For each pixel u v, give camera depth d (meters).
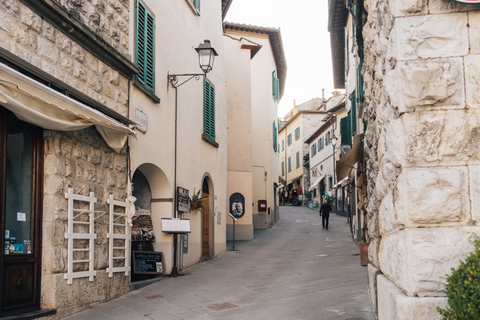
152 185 11.86
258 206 27.41
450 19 4.30
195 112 14.46
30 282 6.76
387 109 4.87
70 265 7.35
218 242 16.48
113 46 9.20
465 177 4.12
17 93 6.00
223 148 17.66
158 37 11.64
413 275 4.04
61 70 7.30
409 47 4.34
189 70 14.04
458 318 3.54
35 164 7.00
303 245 19.52
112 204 8.77
